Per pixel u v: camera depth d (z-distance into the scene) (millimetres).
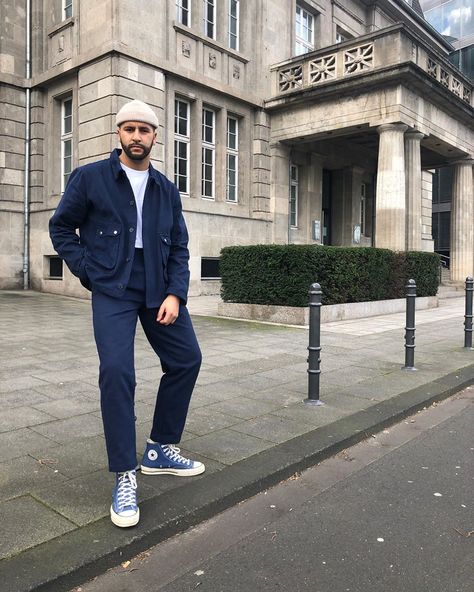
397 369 6816
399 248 15320
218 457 3828
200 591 2459
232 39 17766
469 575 2605
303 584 2520
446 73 17438
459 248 20281
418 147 16312
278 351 7859
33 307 12664
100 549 2615
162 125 15023
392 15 24250
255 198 18156
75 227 3164
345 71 16359
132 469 2930
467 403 5695
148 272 3084
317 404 5168
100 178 3025
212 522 3102
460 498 3441
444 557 2762
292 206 20234
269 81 18422
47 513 2953
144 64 14430
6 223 15961
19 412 4703
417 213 16203
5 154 15859
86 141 14445
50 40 15938
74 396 5219
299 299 10672
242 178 17969
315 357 5227
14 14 15953
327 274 11195
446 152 19281
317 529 3037
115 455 2891
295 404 5191
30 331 9125
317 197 20594
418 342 8906
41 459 3691
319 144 20094
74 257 3053
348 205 22547
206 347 8125
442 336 9586
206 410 4949
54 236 3098
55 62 15711
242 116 17859
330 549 2828
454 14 34062
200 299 15484
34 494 3174
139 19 14320
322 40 21016
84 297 14594
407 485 3631
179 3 15961
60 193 16141
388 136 15438
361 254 12203
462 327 10820
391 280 13539
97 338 2977
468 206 20094
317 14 20969
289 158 18922
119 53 13797
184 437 4230
